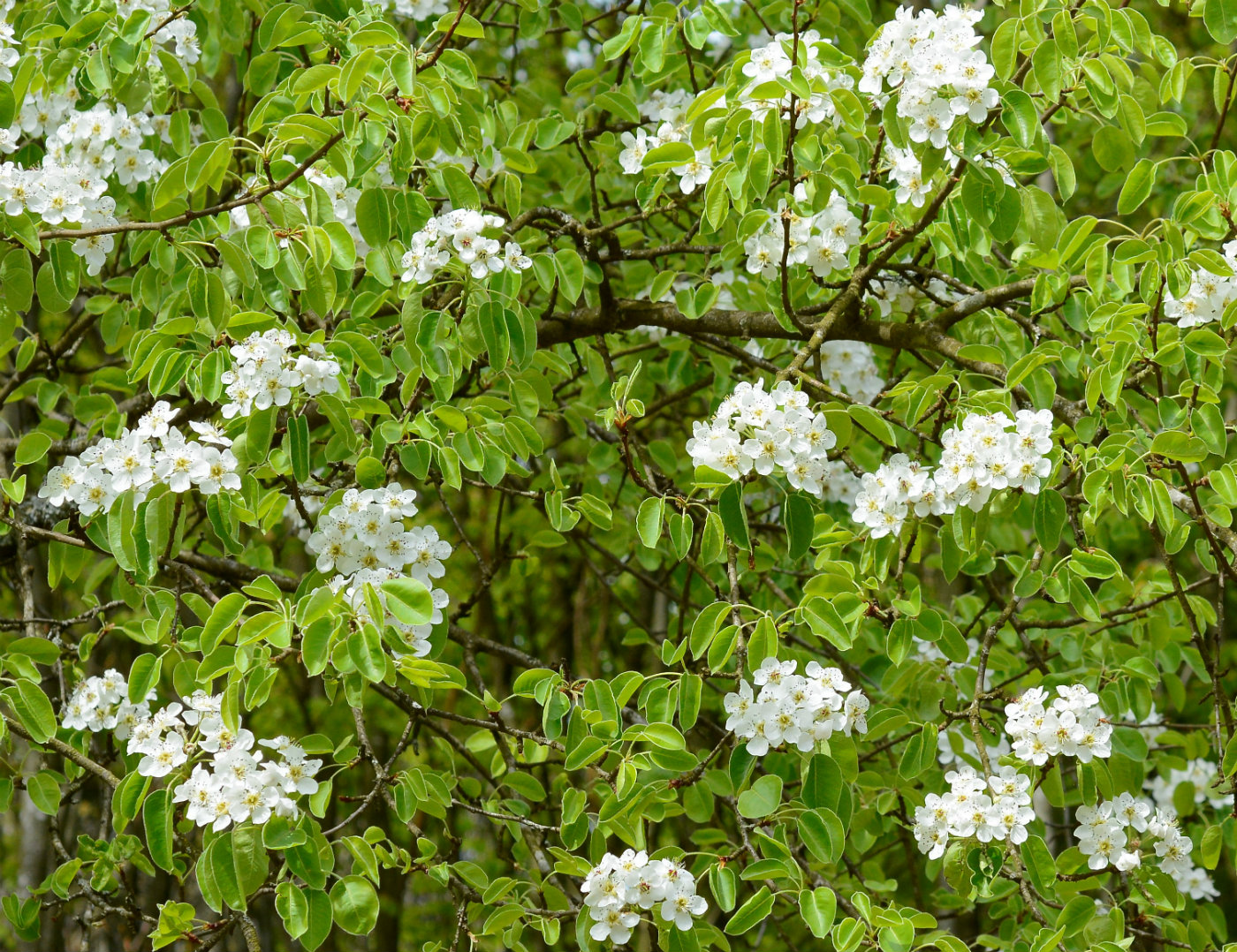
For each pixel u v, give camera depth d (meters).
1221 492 2.59
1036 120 2.44
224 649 2.32
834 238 2.97
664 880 2.43
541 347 3.84
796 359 2.78
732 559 2.57
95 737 4.29
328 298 2.64
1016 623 3.58
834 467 3.74
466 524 7.59
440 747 3.46
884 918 2.36
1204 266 2.55
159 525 2.40
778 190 3.04
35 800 2.83
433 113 2.67
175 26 3.23
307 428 2.53
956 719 3.13
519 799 3.51
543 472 4.58
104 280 4.10
